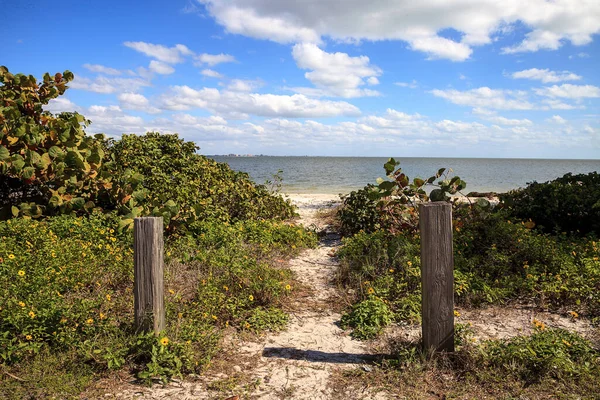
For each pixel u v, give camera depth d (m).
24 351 3.48
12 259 5.06
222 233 7.35
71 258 5.48
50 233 6.19
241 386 3.39
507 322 4.64
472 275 5.59
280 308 5.07
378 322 4.50
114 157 8.61
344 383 3.44
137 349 3.64
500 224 6.99
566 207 8.12
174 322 4.09
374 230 8.46
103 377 3.41
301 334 4.42
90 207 7.63
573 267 5.55
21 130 7.38
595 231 7.69
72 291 4.92
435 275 3.59
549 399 3.13
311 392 3.32
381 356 3.89
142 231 3.68
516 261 6.06
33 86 8.59
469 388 3.29
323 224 10.82
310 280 6.24
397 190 8.23
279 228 8.59
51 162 7.41
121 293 5.05
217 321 4.54
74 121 8.07
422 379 3.43
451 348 3.64
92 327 3.83
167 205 7.26
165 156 9.30
